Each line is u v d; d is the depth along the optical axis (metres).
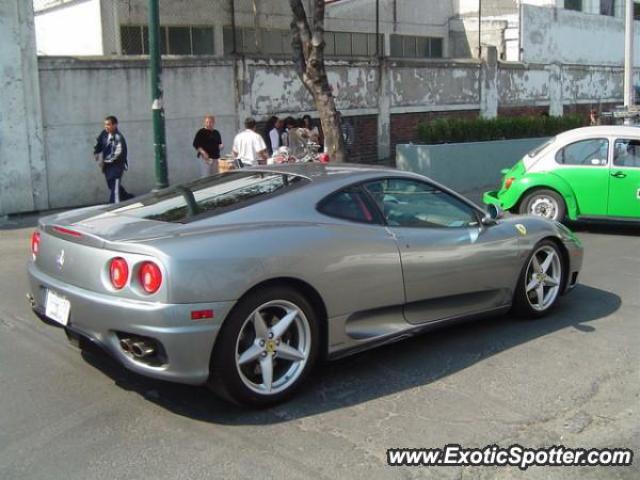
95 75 13.59
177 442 4.05
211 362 4.22
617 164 10.36
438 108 21.38
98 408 4.50
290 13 20.62
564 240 6.46
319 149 16.06
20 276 8.17
